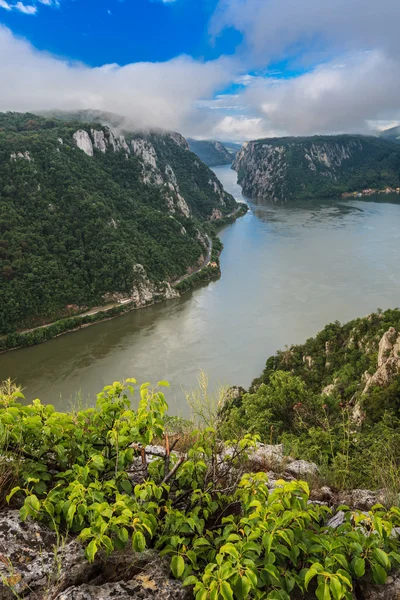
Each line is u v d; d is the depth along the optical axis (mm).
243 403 22156
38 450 5227
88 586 3906
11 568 3730
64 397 50781
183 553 4125
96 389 52625
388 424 23125
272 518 4203
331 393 38844
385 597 4133
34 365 60156
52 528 4418
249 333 68312
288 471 7621
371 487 7516
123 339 68812
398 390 28328
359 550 4160
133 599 3854
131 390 5969
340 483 7414
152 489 4406
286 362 53812
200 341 66250
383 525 4246
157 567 4215
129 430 5246
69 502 4297
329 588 3699
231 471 6039
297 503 4426
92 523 4113
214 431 5965
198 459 5395
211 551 4203
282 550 3967
